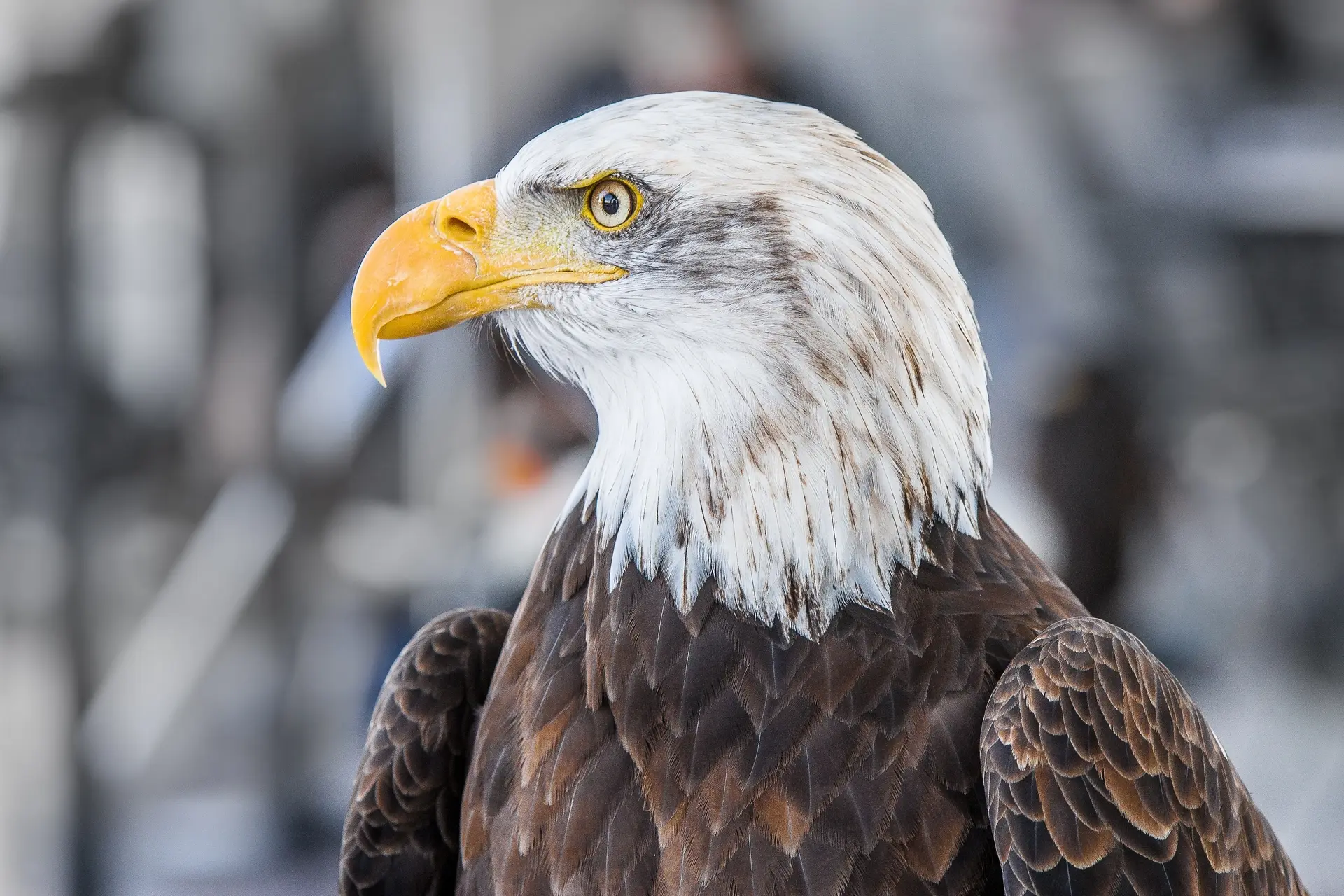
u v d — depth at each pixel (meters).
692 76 11.19
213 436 11.82
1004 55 14.63
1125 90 15.12
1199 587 15.09
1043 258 15.19
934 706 4.85
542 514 9.11
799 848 4.66
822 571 4.96
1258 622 15.00
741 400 5.02
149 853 11.43
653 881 4.74
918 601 4.99
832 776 4.74
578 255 5.30
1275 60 15.38
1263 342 15.07
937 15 14.25
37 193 10.91
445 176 11.41
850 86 13.76
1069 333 14.51
